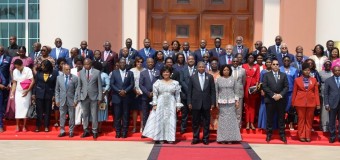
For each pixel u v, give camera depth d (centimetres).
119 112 1413
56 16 1628
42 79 1454
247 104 1455
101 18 1772
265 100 1383
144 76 1427
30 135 1441
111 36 1772
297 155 1205
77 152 1216
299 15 1748
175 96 1373
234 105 1358
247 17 1820
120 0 1780
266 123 1409
